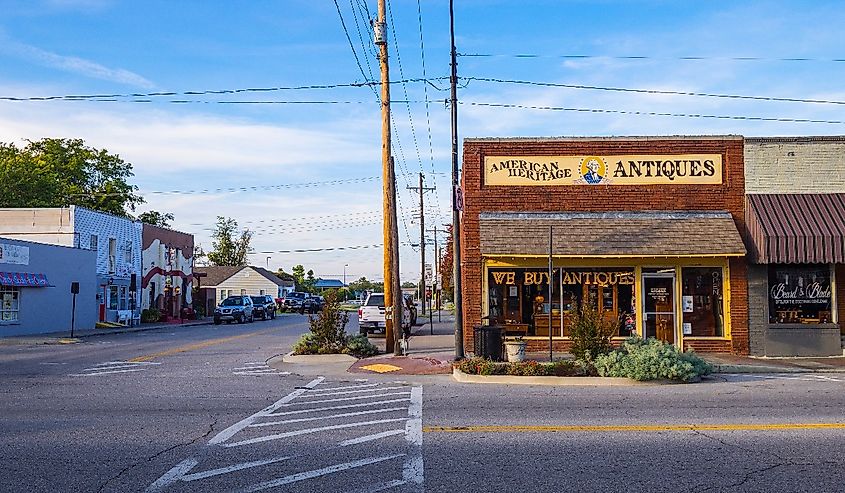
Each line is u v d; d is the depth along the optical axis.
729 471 7.79
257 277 97.88
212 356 23.28
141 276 51.91
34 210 43.09
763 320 21.36
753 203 21.52
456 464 8.14
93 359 22.36
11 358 22.86
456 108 20.36
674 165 22.03
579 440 9.38
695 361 16.44
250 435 9.90
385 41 22.45
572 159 22.14
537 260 21.78
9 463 8.29
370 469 7.95
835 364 19.42
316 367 19.77
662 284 21.72
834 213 21.05
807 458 8.34
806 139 21.89
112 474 7.80
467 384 15.84
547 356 20.59
